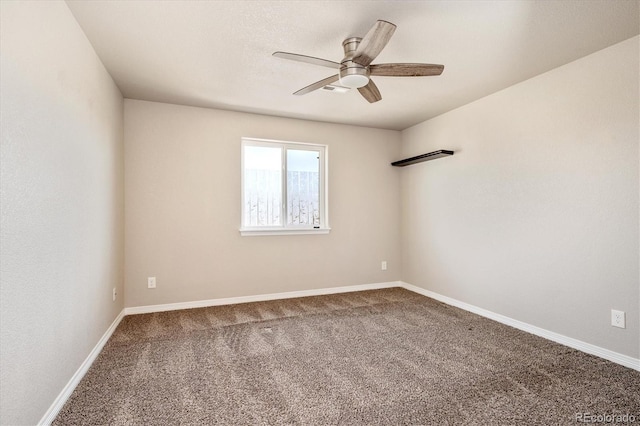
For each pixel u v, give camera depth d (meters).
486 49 2.32
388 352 2.44
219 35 2.13
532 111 2.81
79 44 1.99
